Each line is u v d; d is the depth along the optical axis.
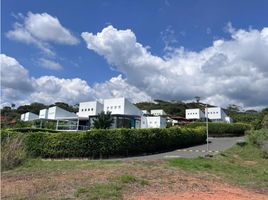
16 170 12.14
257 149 24.72
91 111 45.59
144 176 10.75
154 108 99.44
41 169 12.27
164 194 8.57
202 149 26.48
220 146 29.56
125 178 9.78
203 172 13.39
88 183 9.26
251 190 10.77
